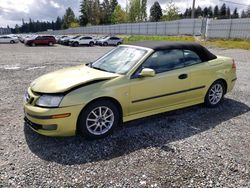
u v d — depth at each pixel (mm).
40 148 3756
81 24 96688
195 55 5145
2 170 3182
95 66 4844
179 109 5469
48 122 3621
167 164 3361
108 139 4059
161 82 4504
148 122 4758
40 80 4238
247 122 4848
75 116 3730
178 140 4051
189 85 4957
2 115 5133
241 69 11203
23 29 145750
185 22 38688
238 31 28672
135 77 4227
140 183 2963
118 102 4109
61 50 25312
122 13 79500
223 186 2922
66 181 2984
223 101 6156
